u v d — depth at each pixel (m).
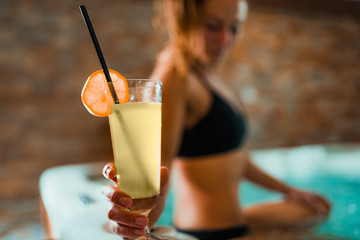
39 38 5.21
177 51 1.27
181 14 1.30
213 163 1.40
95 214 1.14
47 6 5.25
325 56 6.74
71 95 5.34
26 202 4.39
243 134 1.54
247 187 3.12
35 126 5.17
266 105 6.39
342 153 4.38
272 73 6.43
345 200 2.62
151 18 5.80
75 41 5.38
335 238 1.48
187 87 1.28
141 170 0.69
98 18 5.53
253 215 1.59
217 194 1.42
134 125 0.68
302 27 6.61
